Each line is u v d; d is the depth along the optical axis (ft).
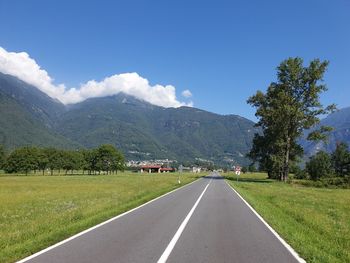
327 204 104.22
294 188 190.90
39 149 432.25
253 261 34.37
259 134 289.74
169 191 141.08
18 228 52.44
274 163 265.75
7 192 130.31
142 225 55.26
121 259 33.94
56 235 45.03
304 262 34.32
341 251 39.60
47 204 88.43
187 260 34.04
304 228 56.54
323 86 234.17
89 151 481.87
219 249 39.27
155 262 33.01
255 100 256.52
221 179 289.74
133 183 200.03
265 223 60.29
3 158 401.70
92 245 40.11
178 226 54.70
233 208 83.05
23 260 33.12
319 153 387.55
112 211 71.05
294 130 243.19
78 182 210.79
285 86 237.86
